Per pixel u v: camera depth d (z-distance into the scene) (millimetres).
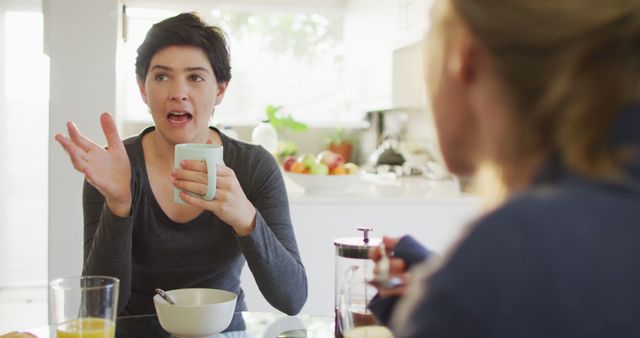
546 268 417
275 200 1579
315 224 2631
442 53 555
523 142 493
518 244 429
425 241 2750
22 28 4332
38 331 1272
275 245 1390
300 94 4973
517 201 462
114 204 1319
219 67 1544
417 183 3412
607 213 436
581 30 458
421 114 3918
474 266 436
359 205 2674
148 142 1593
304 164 2891
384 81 3805
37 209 4426
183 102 1494
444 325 434
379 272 905
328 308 2648
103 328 987
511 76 489
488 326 419
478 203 592
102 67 2787
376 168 3988
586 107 460
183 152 1240
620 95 459
